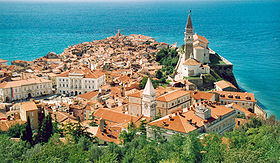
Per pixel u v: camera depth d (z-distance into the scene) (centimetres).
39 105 19038
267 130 12512
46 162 10381
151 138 13625
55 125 15925
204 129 13500
